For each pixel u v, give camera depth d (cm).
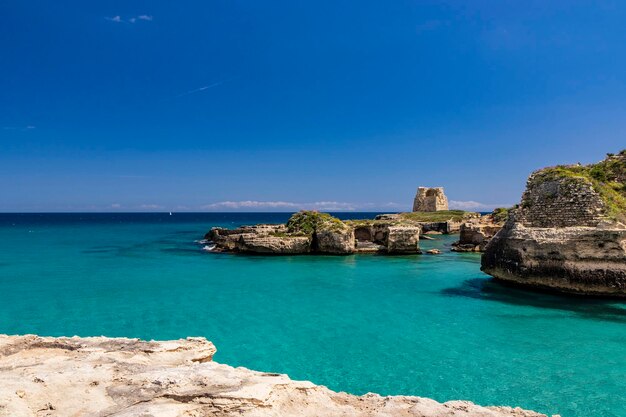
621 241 2447
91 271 4106
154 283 3500
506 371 1622
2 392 838
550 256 2650
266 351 1888
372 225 6222
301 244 5434
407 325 2262
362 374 1627
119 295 3039
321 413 930
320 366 1711
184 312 2562
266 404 891
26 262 4700
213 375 1014
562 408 1323
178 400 888
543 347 1880
